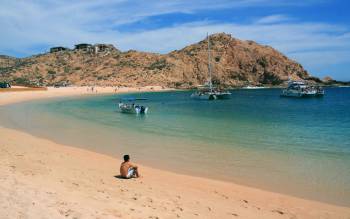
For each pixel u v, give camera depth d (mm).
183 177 18484
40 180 14547
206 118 52156
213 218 11734
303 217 12711
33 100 100250
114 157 23422
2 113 57094
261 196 15398
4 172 15406
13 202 10961
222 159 23000
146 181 17016
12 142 27141
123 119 49969
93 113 59938
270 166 21016
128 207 11906
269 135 33594
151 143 29031
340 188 16672
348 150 25766
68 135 33375
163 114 59344
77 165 19906
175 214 11695
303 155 24094
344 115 57844
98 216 10414
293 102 100062
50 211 10414
